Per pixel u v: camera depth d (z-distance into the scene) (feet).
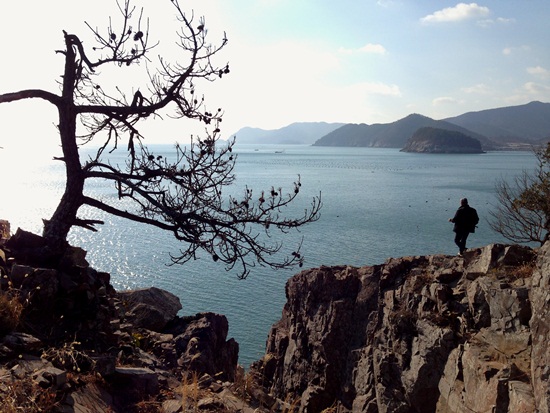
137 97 29.04
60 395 18.45
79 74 29.48
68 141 28.27
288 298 93.61
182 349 33.78
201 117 29.14
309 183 595.88
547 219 85.66
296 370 78.33
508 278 50.80
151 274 196.44
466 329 52.49
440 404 51.11
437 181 626.64
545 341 36.78
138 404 20.63
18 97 26.76
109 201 390.01
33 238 27.63
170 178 28.66
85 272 27.63
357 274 78.43
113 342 26.07
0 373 18.38
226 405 22.74
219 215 30.07
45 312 24.03
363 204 397.80
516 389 37.76
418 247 234.58
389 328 63.72
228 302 164.86
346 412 67.15
